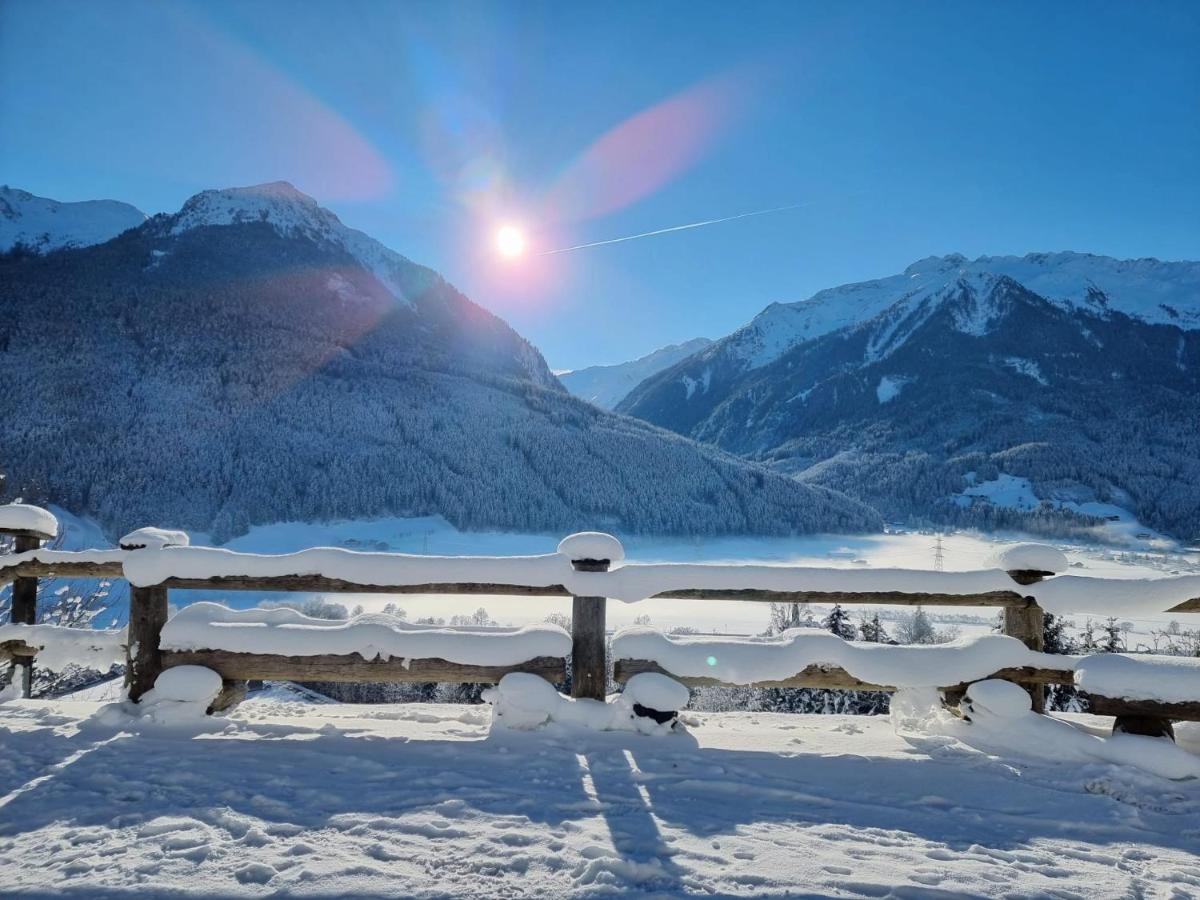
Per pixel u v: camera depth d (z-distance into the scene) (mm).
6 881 2137
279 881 2148
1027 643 3717
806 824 2637
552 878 2199
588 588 3637
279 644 3713
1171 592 3498
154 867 2221
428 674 3646
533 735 3451
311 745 3326
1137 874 2338
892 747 3461
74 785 2840
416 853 2330
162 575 3787
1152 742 3209
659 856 2355
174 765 3049
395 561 3742
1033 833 2625
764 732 3723
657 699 3475
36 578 4398
